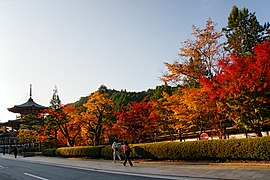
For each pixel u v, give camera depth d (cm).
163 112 2714
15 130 6525
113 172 1550
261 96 1566
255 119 1777
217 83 1748
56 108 4009
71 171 1695
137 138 2853
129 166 1798
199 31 2092
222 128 2070
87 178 1316
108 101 3325
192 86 2155
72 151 3025
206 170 1333
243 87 1566
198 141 1708
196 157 1708
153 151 1964
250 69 1549
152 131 2841
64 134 3759
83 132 3706
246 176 1073
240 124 1806
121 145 2328
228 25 3481
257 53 1557
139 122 2733
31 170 1861
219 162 1594
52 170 1809
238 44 2691
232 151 1527
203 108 1881
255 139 1438
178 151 1802
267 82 1523
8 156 4669
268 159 1391
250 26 3428
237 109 1697
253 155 1438
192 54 2098
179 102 2152
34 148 5375
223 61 1764
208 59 2092
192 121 2042
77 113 3509
